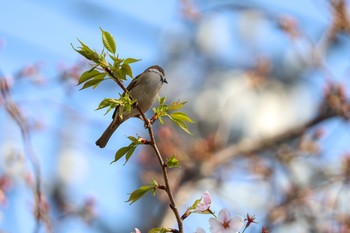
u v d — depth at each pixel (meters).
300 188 14.63
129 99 6.34
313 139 15.44
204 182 14.78
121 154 6.34
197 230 6.32
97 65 6.20
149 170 15.39
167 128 14.87
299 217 13.98
